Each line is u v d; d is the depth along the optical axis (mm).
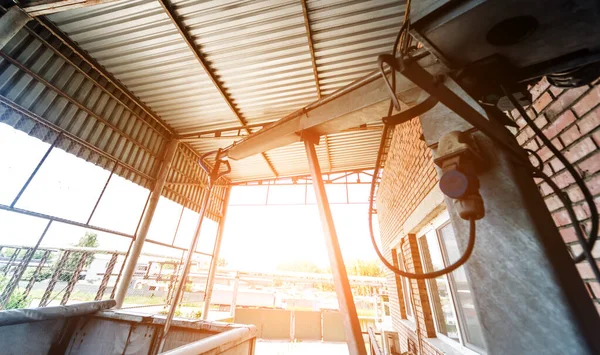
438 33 661
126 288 5043
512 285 542
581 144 1055
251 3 3342
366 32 3799
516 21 598
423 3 666
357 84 1397
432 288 3143
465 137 659
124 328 2648
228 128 6266
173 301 2100
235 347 2152
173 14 3498
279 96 5207
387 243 5789
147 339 2572
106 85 4852
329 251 1281
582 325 457
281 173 9164
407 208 3773
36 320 2232
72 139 4281
